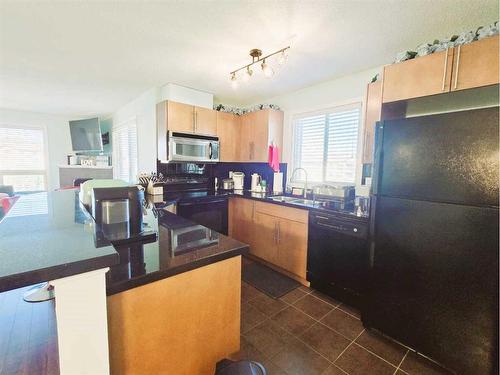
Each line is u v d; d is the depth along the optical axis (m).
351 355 1.58
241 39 1.97
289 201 2.80
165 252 1.04
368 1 1.49
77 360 0.65
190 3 1.54
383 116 1.78
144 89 3.40
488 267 1.25
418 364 1.51
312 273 2.38
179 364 0.97
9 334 0.99
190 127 3.16
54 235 0.81
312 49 2.11
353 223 2.03
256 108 3.68
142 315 0.86
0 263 0.57
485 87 1.38
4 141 4.87
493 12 1.57
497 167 1.20
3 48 2.19
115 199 1.22
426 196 1.43
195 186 3.64
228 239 1.24
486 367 1.27
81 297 0.63
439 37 1.88
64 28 1.84
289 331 1.79
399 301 1.58
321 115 3.06
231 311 1.12
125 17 1.69
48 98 3.94
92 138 4.98
